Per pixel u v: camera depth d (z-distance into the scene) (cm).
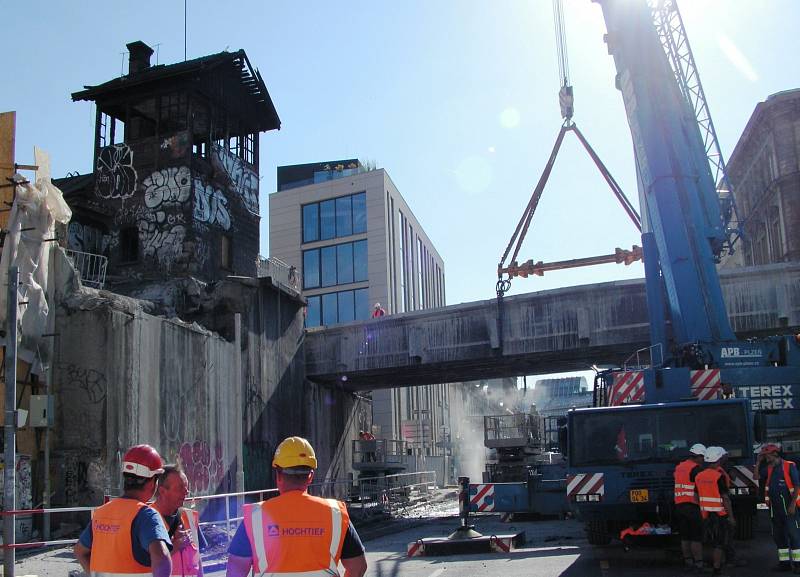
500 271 2748
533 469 1888
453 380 4022
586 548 1461
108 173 3381
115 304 2047
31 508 1795
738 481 1276
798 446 1502
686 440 1305
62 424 1955
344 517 410
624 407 1346
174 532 548
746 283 2930
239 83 3638
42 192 1898
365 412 4378
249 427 2888
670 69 1791
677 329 1677
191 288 2994
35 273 1881
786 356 1558
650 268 1819
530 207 2619
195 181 3281
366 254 6303
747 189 5856
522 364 3491
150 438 2123
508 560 1338
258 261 3684
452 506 3756
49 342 1948
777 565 1099
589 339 3086
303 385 3500
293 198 6681
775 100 4934
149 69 3356
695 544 1105
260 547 395
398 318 3438
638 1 1805
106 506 463
